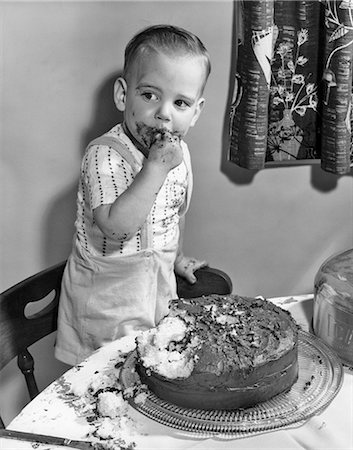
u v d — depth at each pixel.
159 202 1.30
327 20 1.40
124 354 0.98
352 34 1.39
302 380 0.89
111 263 1.28
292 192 1.60
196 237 1.58
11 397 1.56
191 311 0.94
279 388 0.86
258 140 1.43
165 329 0.91
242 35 1.38
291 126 1.52
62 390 0.90
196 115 1.28
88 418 0.85
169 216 1.33
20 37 1.33
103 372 0.94
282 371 0.85
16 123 1.39
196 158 1.51
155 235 1.30
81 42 1.36
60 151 1.43
